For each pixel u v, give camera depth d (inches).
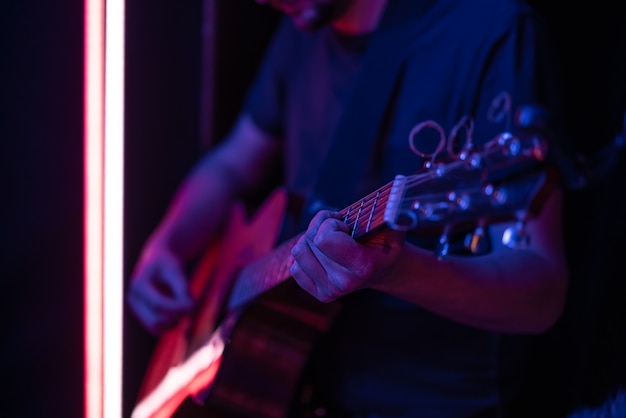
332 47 49.1
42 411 79.3
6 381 78.5
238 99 73.7
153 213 76.5
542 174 28.5
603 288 50.5
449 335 42.0
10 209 77.3
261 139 61.7
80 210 77.9
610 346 49.9
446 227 29.4
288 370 44.6
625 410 42.5
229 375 44.4
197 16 74.5
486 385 42.1
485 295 33.8
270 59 58.8
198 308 56.9
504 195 27.9
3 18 74.1
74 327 78.6
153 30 73.8
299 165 51.7
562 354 54.9
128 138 74.2
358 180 43.0
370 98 42.9
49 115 76.4
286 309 43.2
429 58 41.3
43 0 74.8
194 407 45.7
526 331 36.8
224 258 57.1
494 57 38.5
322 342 44.9
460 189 28.7
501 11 39.0
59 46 75.4
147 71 74.2
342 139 43.7
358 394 44.4
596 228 51.1
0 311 78.2
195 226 62.3
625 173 48.2
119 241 45.8
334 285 29.5
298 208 47.5
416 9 42.7
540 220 37.2
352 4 45.8
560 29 53.0
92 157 47.3
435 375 42.4
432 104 40.4
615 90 50.8
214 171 63.4
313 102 50.6
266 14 72.2
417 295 33.3
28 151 76.7
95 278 47.5
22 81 75.4
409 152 41.1
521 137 27.0
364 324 43.5
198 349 50.1
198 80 75.9
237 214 58.6
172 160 76.7
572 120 52.9
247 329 43.8
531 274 35.4
